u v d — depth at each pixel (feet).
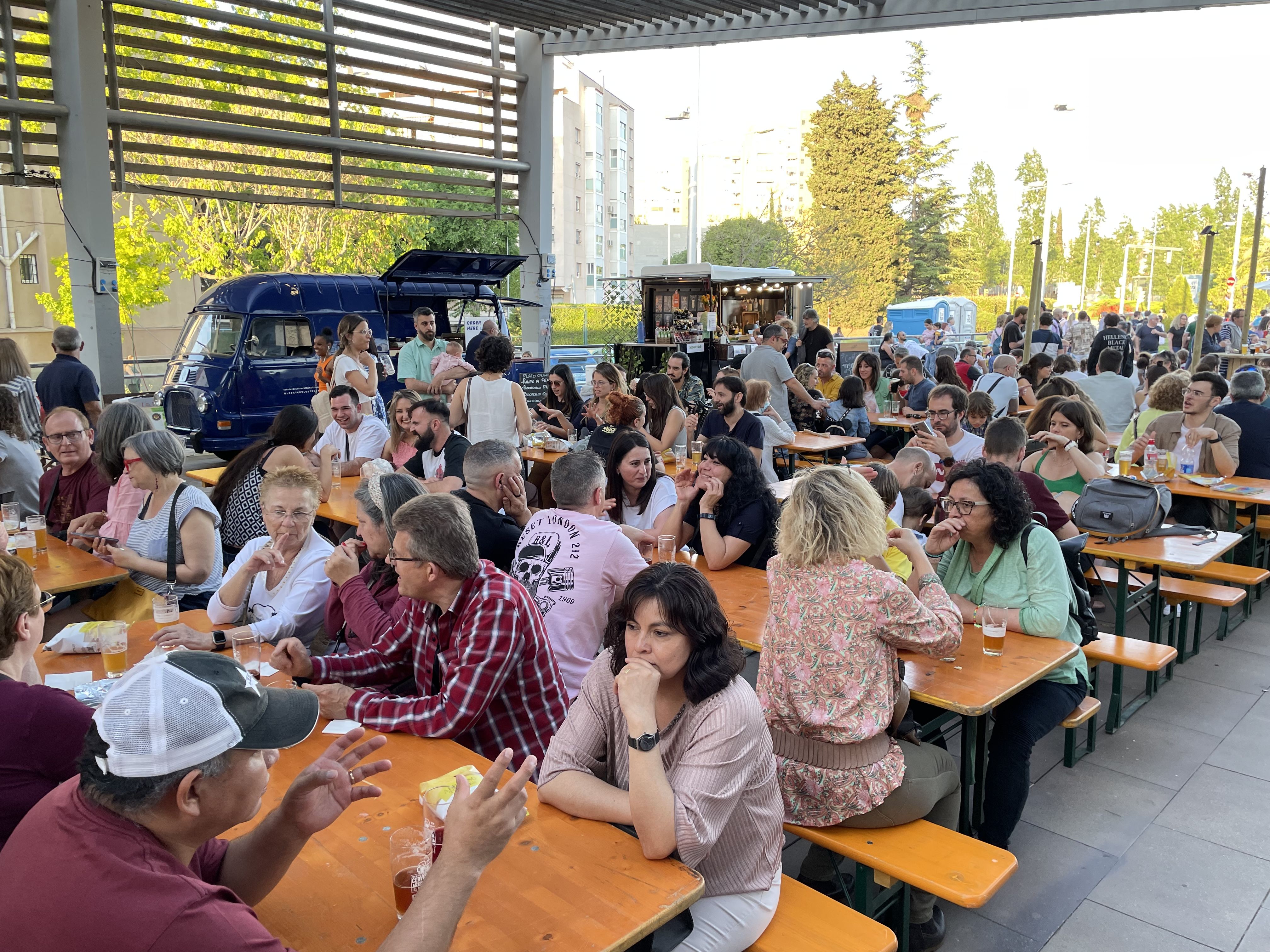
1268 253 203.10
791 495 8.55
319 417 23.32
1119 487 15.44
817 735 8.18
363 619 10.47
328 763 5.66
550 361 50.75
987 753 10.85
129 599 13.41
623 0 38.37
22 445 16.98
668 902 5.68
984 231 201.05
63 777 6.04
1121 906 9.83
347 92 41.22
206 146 57.31
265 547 11.51
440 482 17.03
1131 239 248.32
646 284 56.80
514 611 8.35
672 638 6.53
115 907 3.99
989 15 34.04
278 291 34.22
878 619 8.04
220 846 5.69
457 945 5.24
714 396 21.35
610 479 15.12
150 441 13.32
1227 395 23.16
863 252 162.09
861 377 32.55
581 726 7.11
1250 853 10.78
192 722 4.20
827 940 6.95
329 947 5.27
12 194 64.03
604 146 225.97
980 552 11.59
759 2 38.06
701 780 6.27
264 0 37.76
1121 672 13.60
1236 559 20.01
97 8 31.71
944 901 9.98
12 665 6.94
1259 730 13.92
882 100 160.76
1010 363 28.19
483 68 45.21
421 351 29.84
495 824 4.69
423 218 79.87
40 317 66.59
